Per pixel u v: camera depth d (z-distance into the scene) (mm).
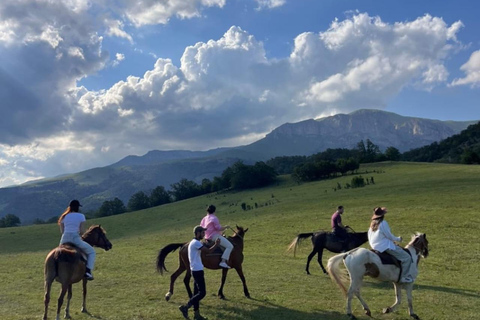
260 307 12422
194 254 11250
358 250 11562
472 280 17906
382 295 14234
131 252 29109
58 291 14898
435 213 38156
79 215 11547
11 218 116750
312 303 12953
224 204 83375
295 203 61469
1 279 17422
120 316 11375
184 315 11008
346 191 66000
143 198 121375
